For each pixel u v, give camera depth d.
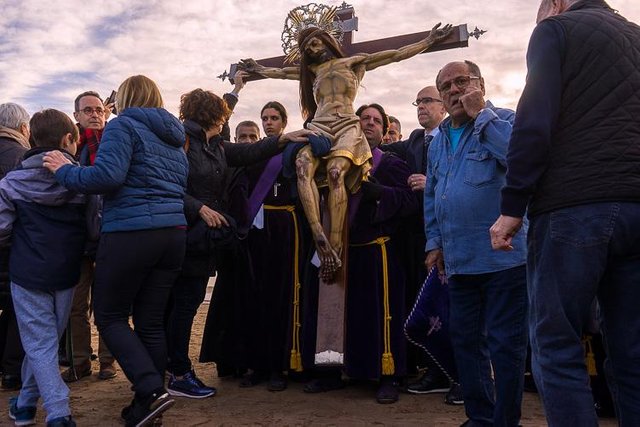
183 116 4.35
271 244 4.66
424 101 4.82
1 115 4.50
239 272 4.76
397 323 4.31
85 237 3.60
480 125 2.99
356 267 4.38
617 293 2.27
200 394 4.29
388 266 4.37
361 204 4.41
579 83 2.24
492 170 3.06
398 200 4.32
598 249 2.16
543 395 2.24
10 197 3.42
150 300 3.49
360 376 4.21
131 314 3.57
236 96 4.90
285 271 4.60
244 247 4.73
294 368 4.42
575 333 2.21
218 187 4.34
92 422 3.76
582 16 2.30
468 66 3.28
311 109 4.70
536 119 2.21
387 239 4.41
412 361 4.61
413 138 4.91
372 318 4.28
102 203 3.59
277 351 4.52
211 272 4.71
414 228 4.61
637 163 2.16
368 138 4.73
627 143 2.17
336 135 4.27
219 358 4.79
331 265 4.14
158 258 3.40
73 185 3.21
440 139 3.44
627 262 2.25
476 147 3.13
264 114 5.11
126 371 3.28
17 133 4.51
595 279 2.18
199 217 4.12
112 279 3.31
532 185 2.23
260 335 4.61
